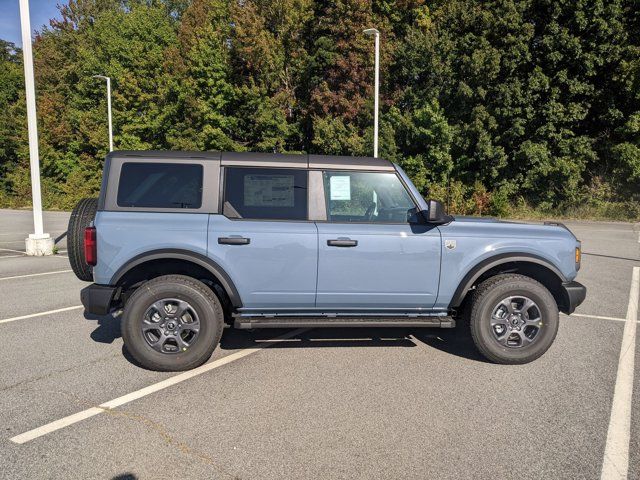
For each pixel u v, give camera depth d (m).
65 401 3.59
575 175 22.91
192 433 3.13
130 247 4.06
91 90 37.16
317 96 26.72
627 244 13.52
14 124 42.47
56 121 39.12
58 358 4.50
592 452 2.93
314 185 4.35
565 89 23.11
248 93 28.23
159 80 32.75
